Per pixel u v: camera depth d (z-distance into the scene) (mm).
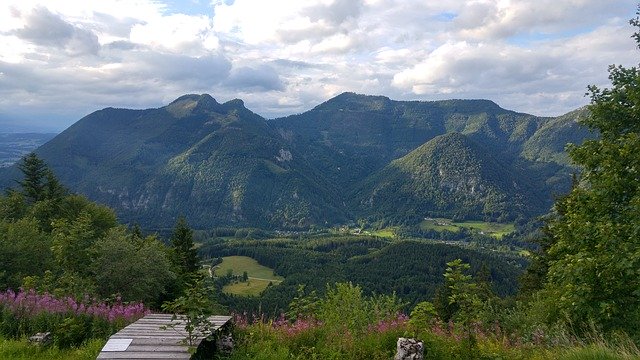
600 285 10070
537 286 27734
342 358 8867
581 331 10297
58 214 41969
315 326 10312
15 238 21656
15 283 18547
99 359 7246
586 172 12750
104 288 21219
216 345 8992
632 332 9555
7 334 9617
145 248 26359
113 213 47719
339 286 11445
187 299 8227
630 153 11328
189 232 46906
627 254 9391
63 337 9484
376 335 9547
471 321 9320
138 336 8516
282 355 8812
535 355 8344
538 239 27844
